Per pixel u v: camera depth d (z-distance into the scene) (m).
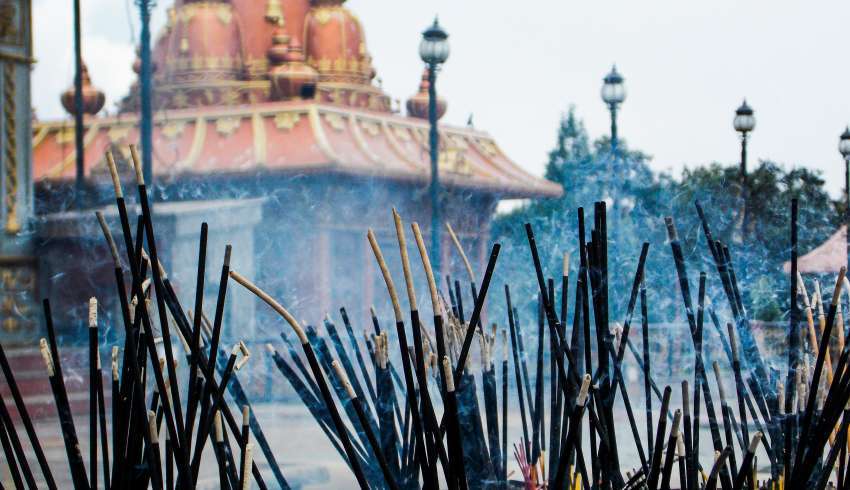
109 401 15.34
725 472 3.23
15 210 20.72
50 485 3.05
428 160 26.83
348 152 24.80
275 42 27.89
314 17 30.16
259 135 24.94
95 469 2.93
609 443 3.27
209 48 27.75
